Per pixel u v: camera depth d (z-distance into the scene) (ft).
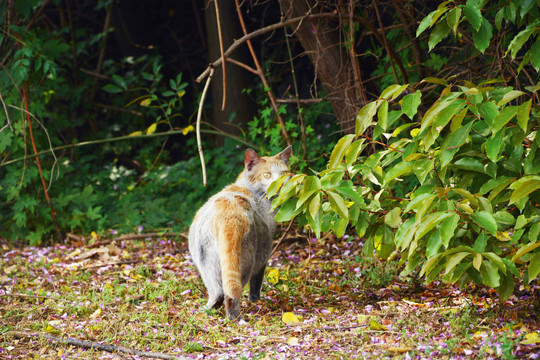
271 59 55.67
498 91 21.89
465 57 37.50
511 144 22.06
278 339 23.06
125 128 61.52
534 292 26.32
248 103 52.29
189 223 43.60
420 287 29.60
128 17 65.31
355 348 21.83
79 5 69.51
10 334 23.95
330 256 36.76
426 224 20.06
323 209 23.24
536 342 20.17
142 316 26.13
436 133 20.38
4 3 42.65
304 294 29.50
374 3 34.73
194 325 24.93
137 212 45.52
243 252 25.52
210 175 50.08
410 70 39.34
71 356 21.93
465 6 21.50
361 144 22.98
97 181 52.13
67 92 58.65
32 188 43.91
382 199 25.30
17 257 38.34
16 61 42.11
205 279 26.61
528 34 20.79
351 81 39.50
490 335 21.35
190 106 64.85
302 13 39.09
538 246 19.60
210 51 52.47
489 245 22.33
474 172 22.58
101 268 35.14
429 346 20.51
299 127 45.68
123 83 50.16
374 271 31.30
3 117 43.09
